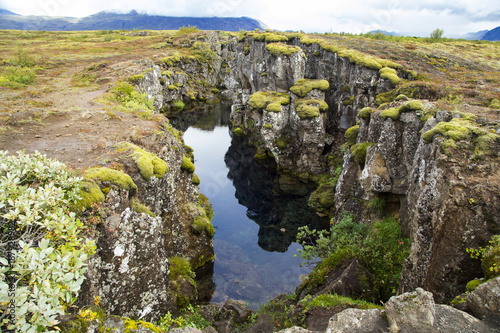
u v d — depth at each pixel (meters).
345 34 45.81
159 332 6.46
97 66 37.09
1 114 15.99
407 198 12.23
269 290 15.70
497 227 7.45
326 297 9.79
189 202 16.67
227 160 34.12
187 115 50.34
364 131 17.25
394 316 5.48
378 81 22.27
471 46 37.19
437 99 16.83
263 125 28.36
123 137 13.77
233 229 21.61
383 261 12.10
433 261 8.29
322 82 27.78
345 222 14.87
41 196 5.82
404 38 43.22
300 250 15.27
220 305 14.20
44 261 4.45
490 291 5.66
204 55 66.31
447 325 5.32
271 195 26.05
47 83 28.75
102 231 8.02
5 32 88.19
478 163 8.23
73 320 5.64
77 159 11.01
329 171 25.95
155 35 89.38
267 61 31.95
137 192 10.37
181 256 14.73
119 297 8.73
